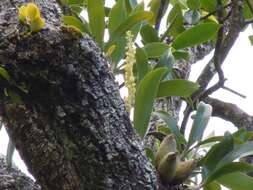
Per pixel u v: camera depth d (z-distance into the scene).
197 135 2.11
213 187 2.15
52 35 1.69
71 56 1.70
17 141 1.82
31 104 1.75
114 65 2.19
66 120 1.74
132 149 1.80
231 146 2.06
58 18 1.84
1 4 1.79
